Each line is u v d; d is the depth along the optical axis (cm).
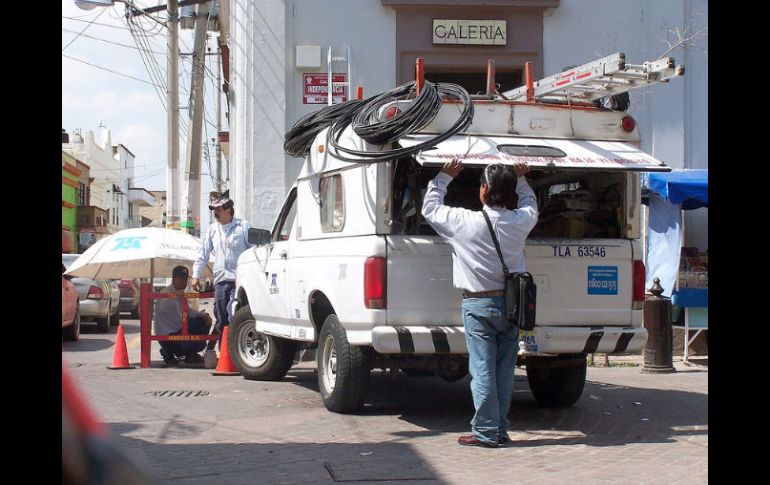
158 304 1174
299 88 1338
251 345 1039
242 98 1335
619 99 790
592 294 739
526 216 653
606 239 748
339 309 745
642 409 828
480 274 645
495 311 646
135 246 1238
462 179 799
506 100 733
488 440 654
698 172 1161
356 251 721
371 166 718
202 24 1956
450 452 641
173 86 1912
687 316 1177
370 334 702
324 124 827
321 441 678
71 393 190
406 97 723
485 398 653
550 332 717
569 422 765
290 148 892
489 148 695
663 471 590
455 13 1328
